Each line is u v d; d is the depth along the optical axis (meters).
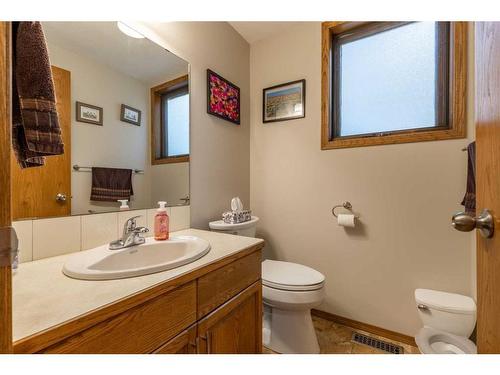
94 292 0.58
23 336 0.41
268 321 1.49
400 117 1.53
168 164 1.33
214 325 0.82
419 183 1.41
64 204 0.90
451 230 1.33
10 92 0.33
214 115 1.65
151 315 0.62
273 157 1.96
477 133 0.56
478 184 0.55
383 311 1.52
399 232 1.47
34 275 0.68
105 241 1.02
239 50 1.93
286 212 1.90
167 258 1.01
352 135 1.67
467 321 1.17
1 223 0.32
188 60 1.44
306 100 1.80
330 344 1.45
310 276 1.37
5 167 0.32
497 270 0.47
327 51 1.70
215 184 1.67
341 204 1.66
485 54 0.52
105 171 1.04
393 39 1.56
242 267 0.96
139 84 1.18
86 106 0.98
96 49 1.01
